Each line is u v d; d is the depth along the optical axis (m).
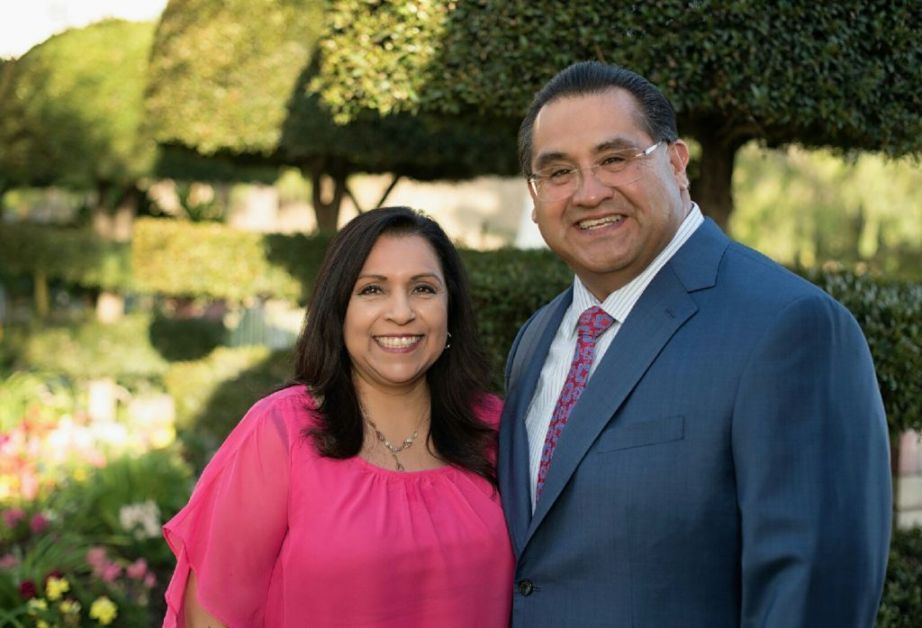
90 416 8.18
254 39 6.93
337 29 3.80
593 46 3.27
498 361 3.69
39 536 4.68
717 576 1.93
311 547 2.19
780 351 1.88
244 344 11.52
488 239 18.20
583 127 2.06
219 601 2.24
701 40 3.14
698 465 1.92
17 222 10.80
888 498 1.88
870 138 3.32
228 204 16.20
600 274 2.14
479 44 3.44
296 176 18.03
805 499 1.82
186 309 10.70
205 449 7.24
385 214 2.35
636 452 1.98
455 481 2.34
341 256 2.32
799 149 3.95
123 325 10.02
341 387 2.31
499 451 2.38
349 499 2.24
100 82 9.84
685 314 2.02
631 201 2.06
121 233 10.67
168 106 7.30
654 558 1.94
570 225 2.11
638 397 2.01
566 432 2.08
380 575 2.18
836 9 3.09
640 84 2.11
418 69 3.57
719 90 3.19
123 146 9.88
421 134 6.95
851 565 1.81
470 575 2.24
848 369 1.89
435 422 2.41
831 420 1.85
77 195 13.25
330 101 3.84
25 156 9.90
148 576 4.43
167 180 10.99
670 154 2.17
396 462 2.35
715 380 1.93
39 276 10.61
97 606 4.01
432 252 2.37
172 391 8.05
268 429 2.28
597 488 2.00
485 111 3.62
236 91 6.98
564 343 2.33
